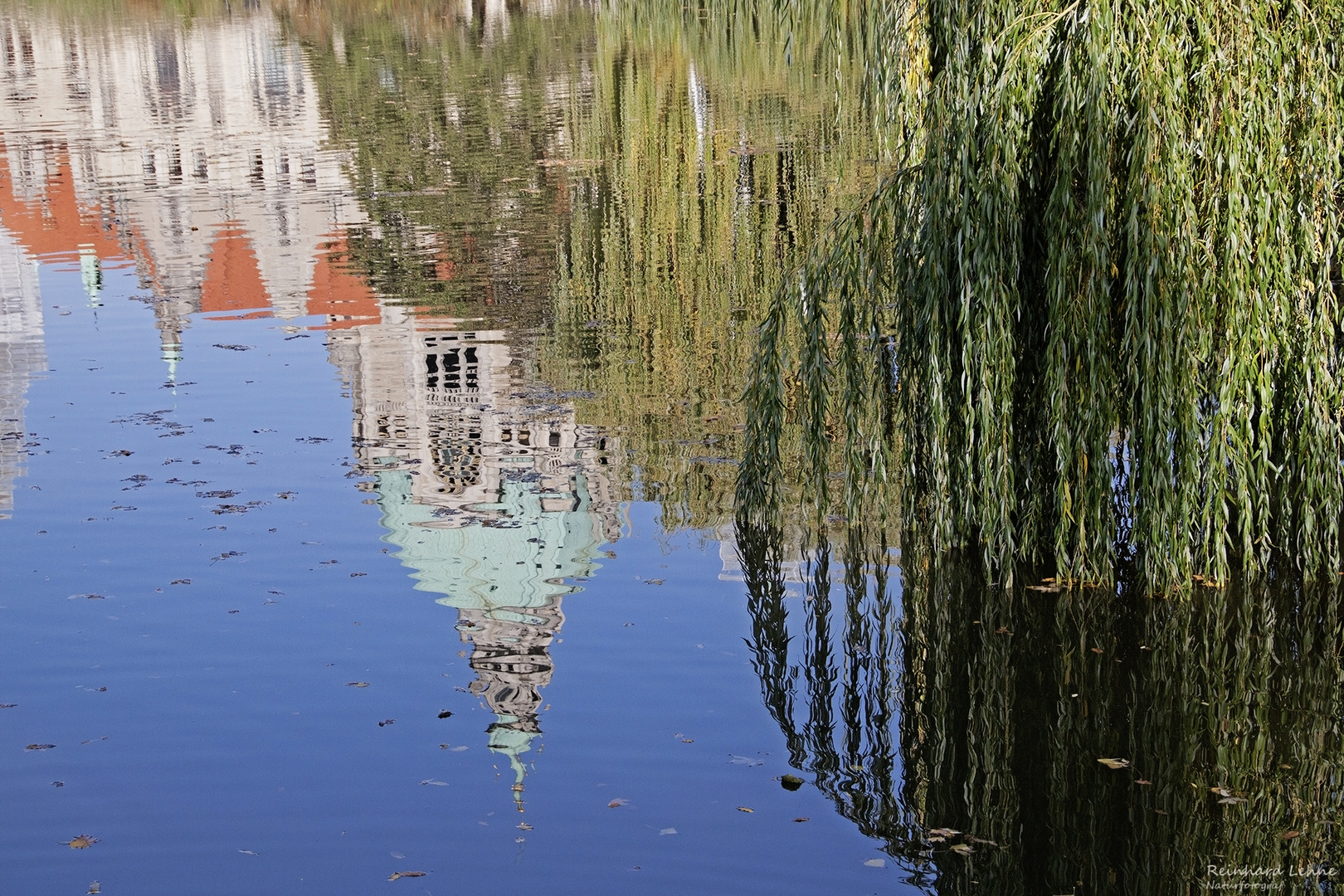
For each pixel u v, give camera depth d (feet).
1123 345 38.40
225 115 203.51
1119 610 41.01
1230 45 37.04
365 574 46.32
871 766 34.27
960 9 39.50
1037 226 41.09
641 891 29.45
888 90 42.70
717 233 103.19
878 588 44.01
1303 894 28.76
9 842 31.32
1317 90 37.63
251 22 414.41
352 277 94.73
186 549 48.19
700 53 217.36
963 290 39.96
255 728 36.29
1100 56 37.01
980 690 37.45
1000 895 29.01
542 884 29.71
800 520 49.98
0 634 41.75
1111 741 34.81
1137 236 37.76
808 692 37.96
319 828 31.81
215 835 31.53
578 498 53.31
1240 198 37.35
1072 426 40.45
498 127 169.27
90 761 34.73
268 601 44.16
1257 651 38.55
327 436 60.85
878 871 29.96
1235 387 38.42
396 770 34.30
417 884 29.76
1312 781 32.91
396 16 411.13
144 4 470.39
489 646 40.86
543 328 80.18
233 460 57.62
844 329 45.14
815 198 112.47
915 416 44.91
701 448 58.54
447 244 105.40
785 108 161.79
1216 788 32.65
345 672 39.52
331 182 141.38
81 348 76.54
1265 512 40.63
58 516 51.31
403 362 72.95
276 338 78.79
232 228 116.06
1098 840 30.78
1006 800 32.58
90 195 139.44
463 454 58.34
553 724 36.47
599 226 109.40
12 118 208.64
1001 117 38.81
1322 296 39.09
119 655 40.52
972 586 42.86
